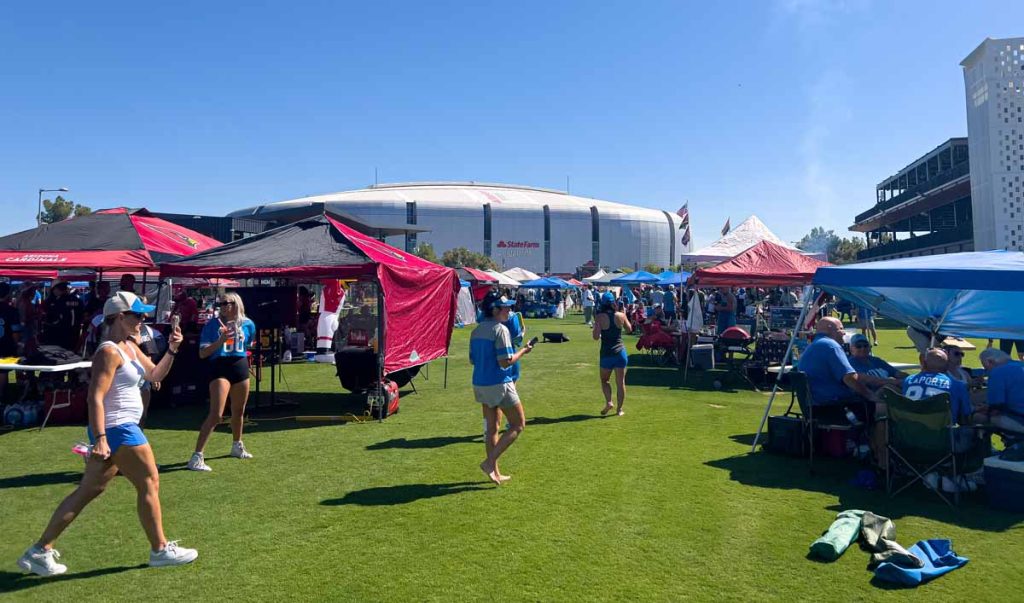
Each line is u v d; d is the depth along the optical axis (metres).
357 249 9.97
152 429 8.66
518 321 10.23
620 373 9.38
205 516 5.19
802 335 12.59
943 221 54.69
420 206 138.12
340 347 12.36
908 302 8.53
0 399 9.59
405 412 9.79
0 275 12.02
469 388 12.23
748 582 3.99
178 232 12.38
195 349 10.62
